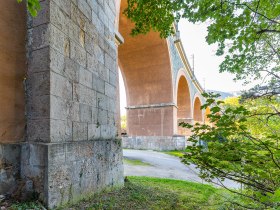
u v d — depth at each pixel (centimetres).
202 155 294
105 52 504
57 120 314
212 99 271
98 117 447
